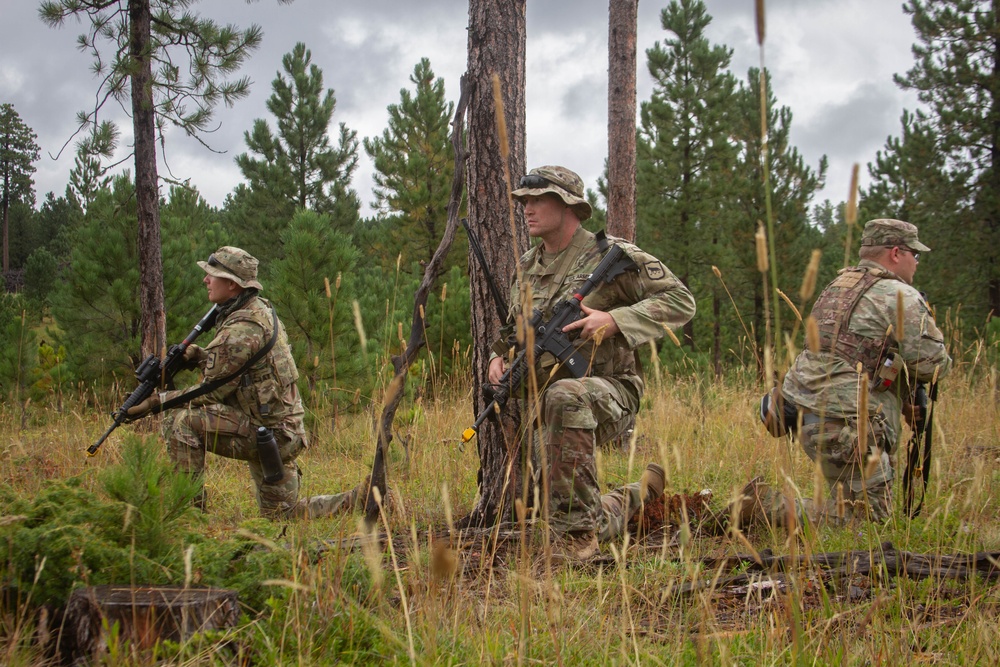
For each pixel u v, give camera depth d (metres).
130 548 2.39
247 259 5.05
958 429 5.61
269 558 2.58
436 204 17.56
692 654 2.29
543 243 3.95
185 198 18.36
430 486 4.32
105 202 10.77
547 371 3.65
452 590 2.63
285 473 4.79
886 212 19.12
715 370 15.80
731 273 18.56
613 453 5.77
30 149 54.75
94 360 10.34
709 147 19.45
